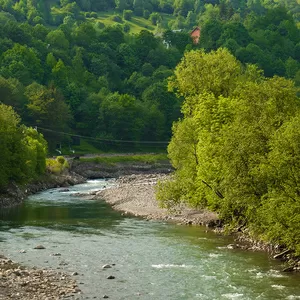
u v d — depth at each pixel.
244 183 44.62
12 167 86.50
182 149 62.59
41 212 70.56
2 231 55.69
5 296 32.34
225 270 39.69
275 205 39.59
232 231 53.91
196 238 51.91
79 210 72.69
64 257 43.75
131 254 44.97
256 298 33.09
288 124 42.22
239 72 70.75
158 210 69.31
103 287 35.19
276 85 51.44
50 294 33.22
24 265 40.94
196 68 71.00
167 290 34.72
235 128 46.53
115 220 63.59
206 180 55.22
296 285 35.88
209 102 60.72
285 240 39.44
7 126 84.31
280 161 40.22
